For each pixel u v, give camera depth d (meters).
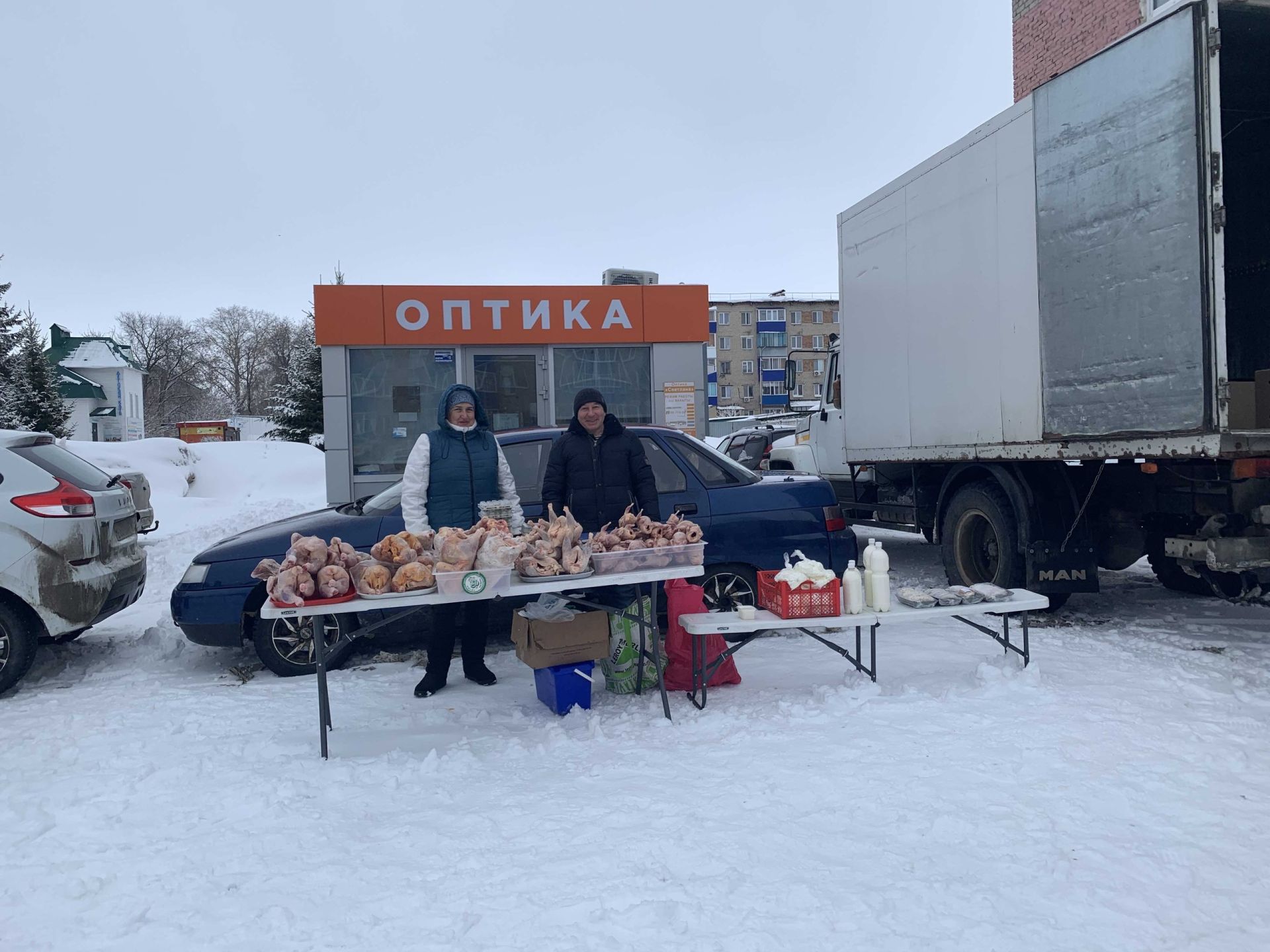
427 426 10.34
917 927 2.50
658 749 3.94
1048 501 6.34
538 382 10.55
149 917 2.66
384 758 3.89
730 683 4.97
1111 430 5.22
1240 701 4.38
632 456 5.32
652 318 10.55
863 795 3.36
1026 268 5.98
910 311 7.56
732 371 76.50
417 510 5.01
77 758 4.08
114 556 6.21
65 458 6.22
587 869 2.84
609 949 2.41
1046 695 4.45
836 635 6.27
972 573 7.17
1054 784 3.41
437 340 10.18
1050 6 13.78
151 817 3.39
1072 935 2.45
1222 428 4.57
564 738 4.09
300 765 3.86
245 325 86.50
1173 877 2.73
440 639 5.01
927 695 4.52
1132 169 5.00
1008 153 6.13
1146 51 4.88
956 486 7.27
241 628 5.71
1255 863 2.81
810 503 6.38
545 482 5.30
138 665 6.28
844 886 2.71
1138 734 3.92
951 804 3.27
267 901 2.73
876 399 8.25
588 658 4.56
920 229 7.35
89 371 69.50
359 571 4.07
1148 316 4.93
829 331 77.12
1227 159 7.06
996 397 6.38
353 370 10.22
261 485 22.08
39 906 2.75
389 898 2.71
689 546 4.46
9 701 5.29
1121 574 8.77
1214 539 5.46
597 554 4.32
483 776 3.71
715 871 2.81
